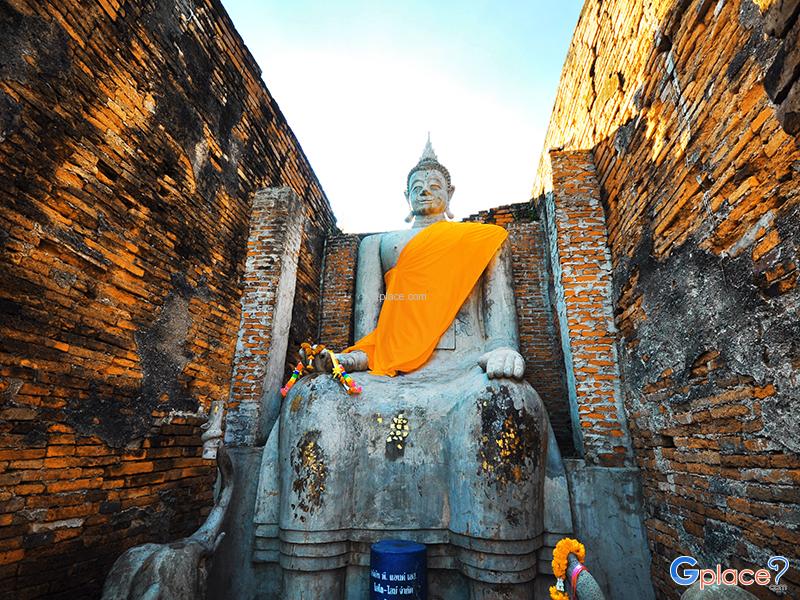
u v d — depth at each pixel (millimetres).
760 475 2123
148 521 3137
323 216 7125
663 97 3016
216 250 4270
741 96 2195
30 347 2436
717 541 2445
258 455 3879
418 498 3326
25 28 2459
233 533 3643
